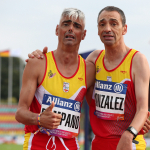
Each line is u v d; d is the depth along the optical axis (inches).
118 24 282.2
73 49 283.7
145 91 266.8
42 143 274.7
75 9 285.0
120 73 285.9
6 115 1445.6
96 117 307.7
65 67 286.7
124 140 244.5
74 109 280.2
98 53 314.8
